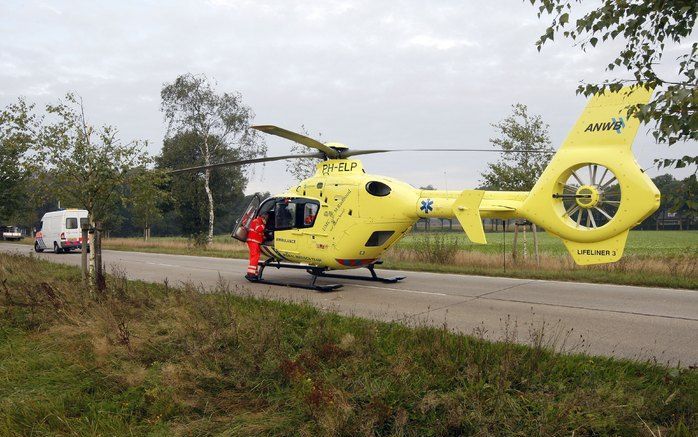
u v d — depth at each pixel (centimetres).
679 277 1296
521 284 1298
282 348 646
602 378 532
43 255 2594
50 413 517
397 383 519
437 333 676
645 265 1455
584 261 892
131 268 1878
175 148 3778
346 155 1251
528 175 1802
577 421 429
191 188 3831
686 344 703
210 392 554
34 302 940
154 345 686
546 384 514
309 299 1102
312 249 1248
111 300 903
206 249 2970
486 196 1027
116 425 496
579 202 884
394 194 1155
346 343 643
